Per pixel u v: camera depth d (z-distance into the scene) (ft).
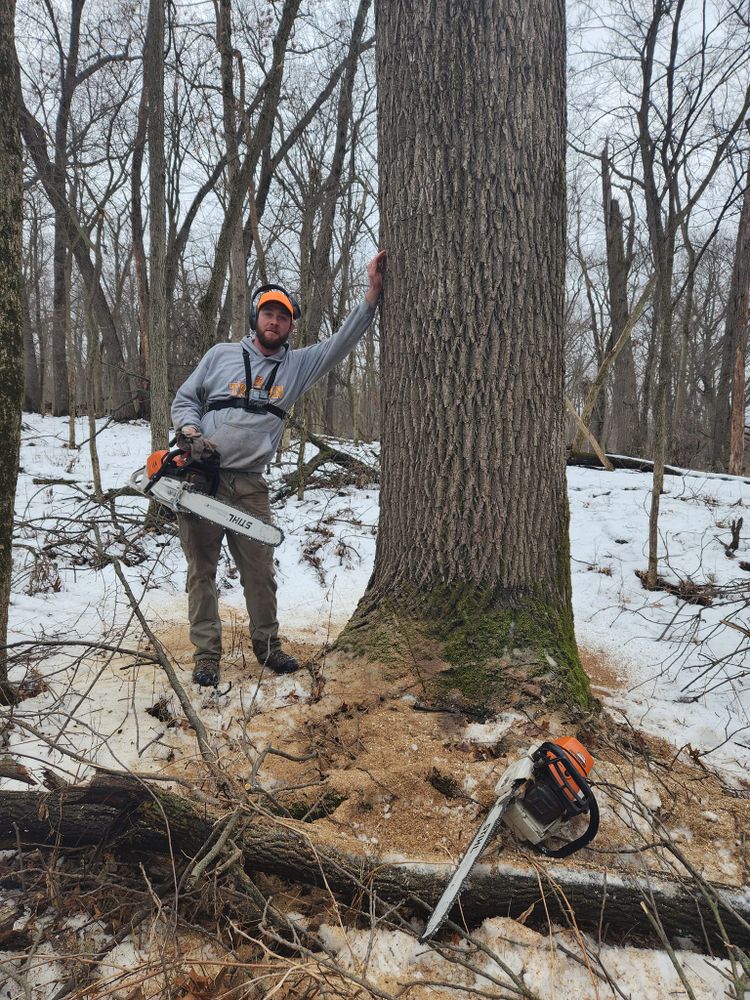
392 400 10.51
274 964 5.08
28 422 48.32
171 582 16.80
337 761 8.32
